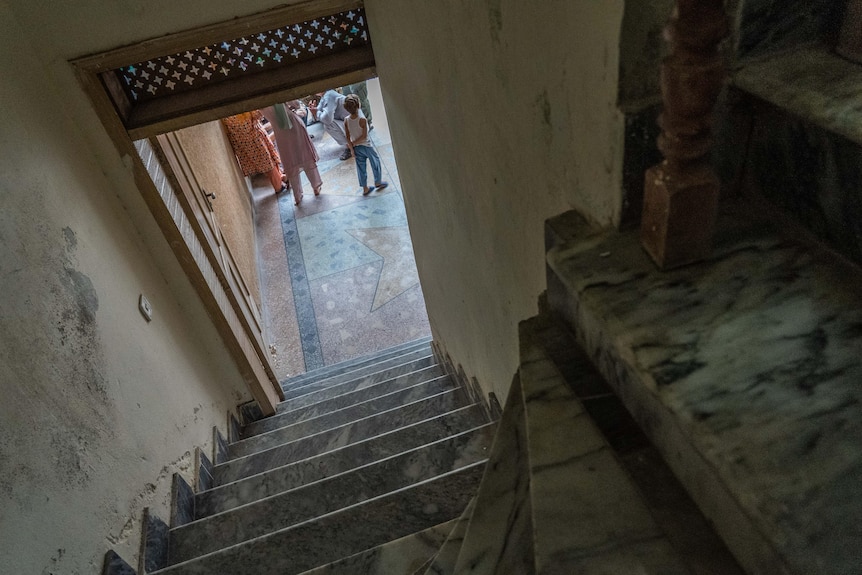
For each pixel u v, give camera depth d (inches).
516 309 72.2
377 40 106.6
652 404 32.6
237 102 108.4
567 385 39.0
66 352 77.0
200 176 169.9
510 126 53.6
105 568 74.0
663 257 35.7
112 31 96.0
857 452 25.0
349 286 224.4
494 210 68.2
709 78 28.6
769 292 33.4
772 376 29.0
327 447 122.8
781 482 24.5
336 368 182.5
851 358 29.0
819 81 32.1
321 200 279.1
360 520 80.2
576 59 37.9
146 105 108.7
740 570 27.9
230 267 162.7
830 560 21.8
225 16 99.9
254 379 149.3
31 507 62.7
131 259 111.0
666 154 32.8
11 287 68.8
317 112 319.6
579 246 40.6
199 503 107.4
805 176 34.5
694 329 32.3
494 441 42.6
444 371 152.0
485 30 51.3
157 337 111.7
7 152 76.7
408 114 101.7
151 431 98.0
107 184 109.6
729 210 39.4
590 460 33.3
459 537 46.1
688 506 31.3
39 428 67.3
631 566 27.8
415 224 139.9
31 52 93.0
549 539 29.6
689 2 26.9
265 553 79.4
